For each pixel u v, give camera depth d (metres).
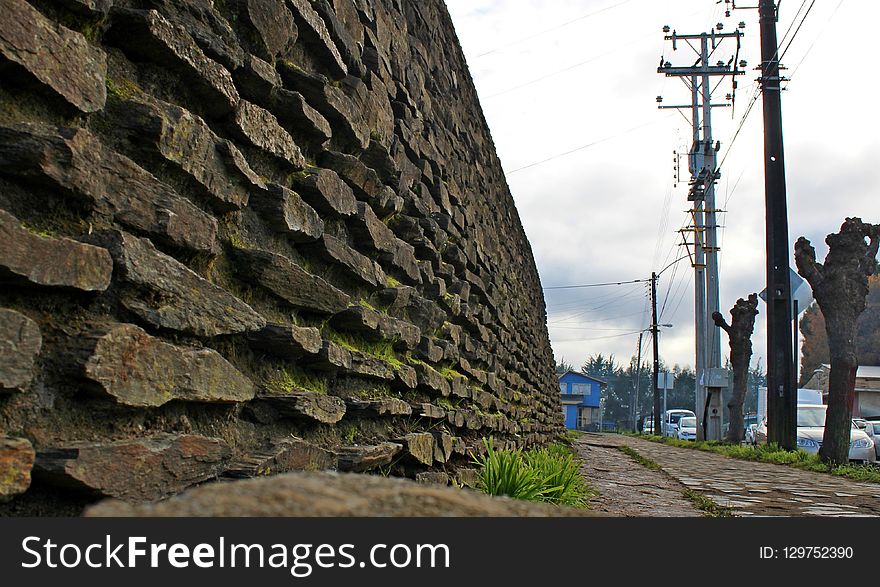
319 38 3.37
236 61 2.69
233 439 2.54
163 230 2.19
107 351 1.90
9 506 1.68
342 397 3.51
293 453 2.74
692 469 12.05
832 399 13.08
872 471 11.47
